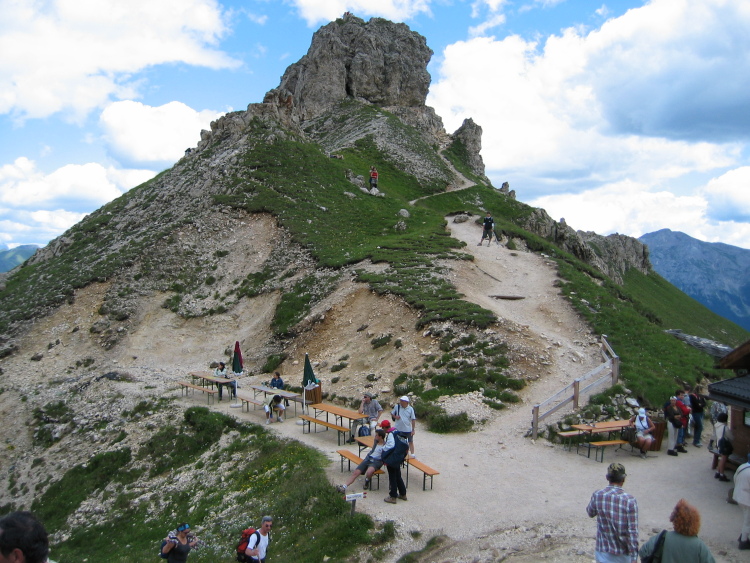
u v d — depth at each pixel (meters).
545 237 78.75
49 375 39.94
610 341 29.75
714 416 20.61
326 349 34.81
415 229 56.50
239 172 63.38
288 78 134.38
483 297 37.22
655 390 24.03
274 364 36.16
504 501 15.73
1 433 34.97
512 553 12.62
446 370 27.22
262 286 46.56
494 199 86.50
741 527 13.81
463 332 30.02
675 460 19.31
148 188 69.44
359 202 63.06
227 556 15.82
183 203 61.03
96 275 49.03
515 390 25.28
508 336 29.12
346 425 25.11
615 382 24.39
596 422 21.48
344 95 120.81
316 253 48.12
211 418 28.55
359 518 14.62
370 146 95.19
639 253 127.19
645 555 9.39
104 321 44.25
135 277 48.88
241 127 74.38
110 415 32.81
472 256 45.38
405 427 17.03
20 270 60.19
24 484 30.17
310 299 41.47
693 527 9.03
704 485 16.83
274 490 18.89
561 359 27.78
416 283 38.09
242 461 23.64
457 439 21.61
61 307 46.59
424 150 102.62
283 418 27.16
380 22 130.25
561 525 13.98
